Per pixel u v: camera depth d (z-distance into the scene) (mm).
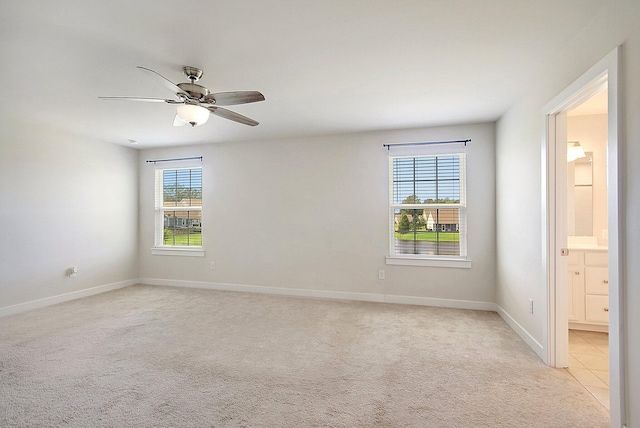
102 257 4770
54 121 3773
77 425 1731
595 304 3139
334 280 4422
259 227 4754
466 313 3713
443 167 4055
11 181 3689
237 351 2682
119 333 3084
